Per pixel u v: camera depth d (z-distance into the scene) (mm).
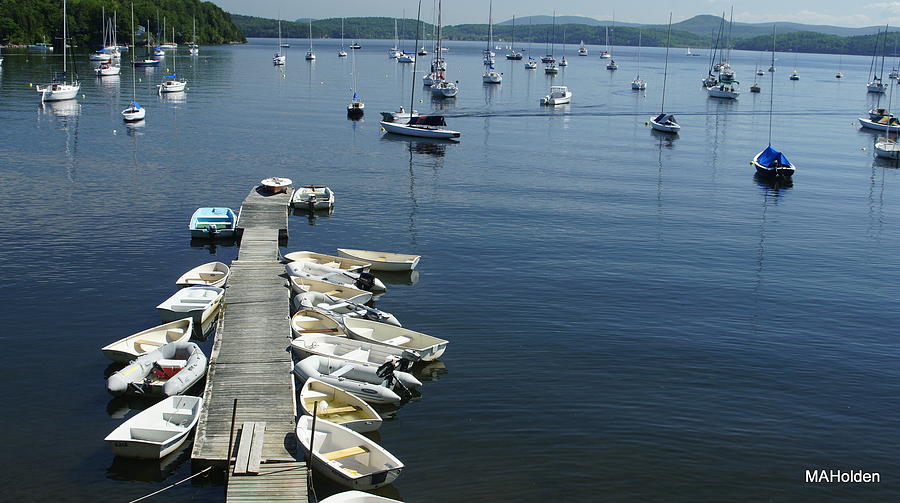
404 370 33375
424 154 87500
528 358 35219
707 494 25656
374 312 38031
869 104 164750
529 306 41562
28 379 31516
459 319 39625
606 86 190125
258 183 69062
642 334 38219
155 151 81750
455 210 61969
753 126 123375
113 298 40406
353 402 29422
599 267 48531
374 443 26016
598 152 93375
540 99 151750
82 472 25562
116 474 25531
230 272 43281
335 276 43844
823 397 32375
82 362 33219
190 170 73250
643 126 118688
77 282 42438
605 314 40688
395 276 46156
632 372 34062
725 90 167125
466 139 100125
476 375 33469
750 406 31406
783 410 31188
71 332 36094
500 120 120250
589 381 33094
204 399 28750
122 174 70000
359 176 74250
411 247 51875
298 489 23391
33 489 24594
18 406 29406
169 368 31484
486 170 79375
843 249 54594
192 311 37562
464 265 48375
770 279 47281
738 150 98188
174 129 97062
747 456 27891
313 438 24672
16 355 33531
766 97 175375
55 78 155250
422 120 100688
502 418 29938
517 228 57188
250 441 25750
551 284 45125
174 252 48531
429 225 57312
